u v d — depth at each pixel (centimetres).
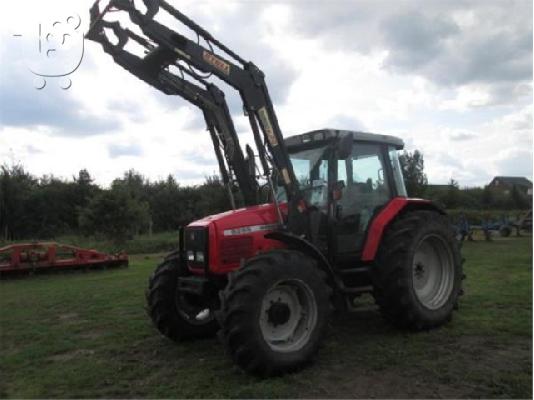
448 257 603
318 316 466
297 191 526
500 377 416
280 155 522
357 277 577
